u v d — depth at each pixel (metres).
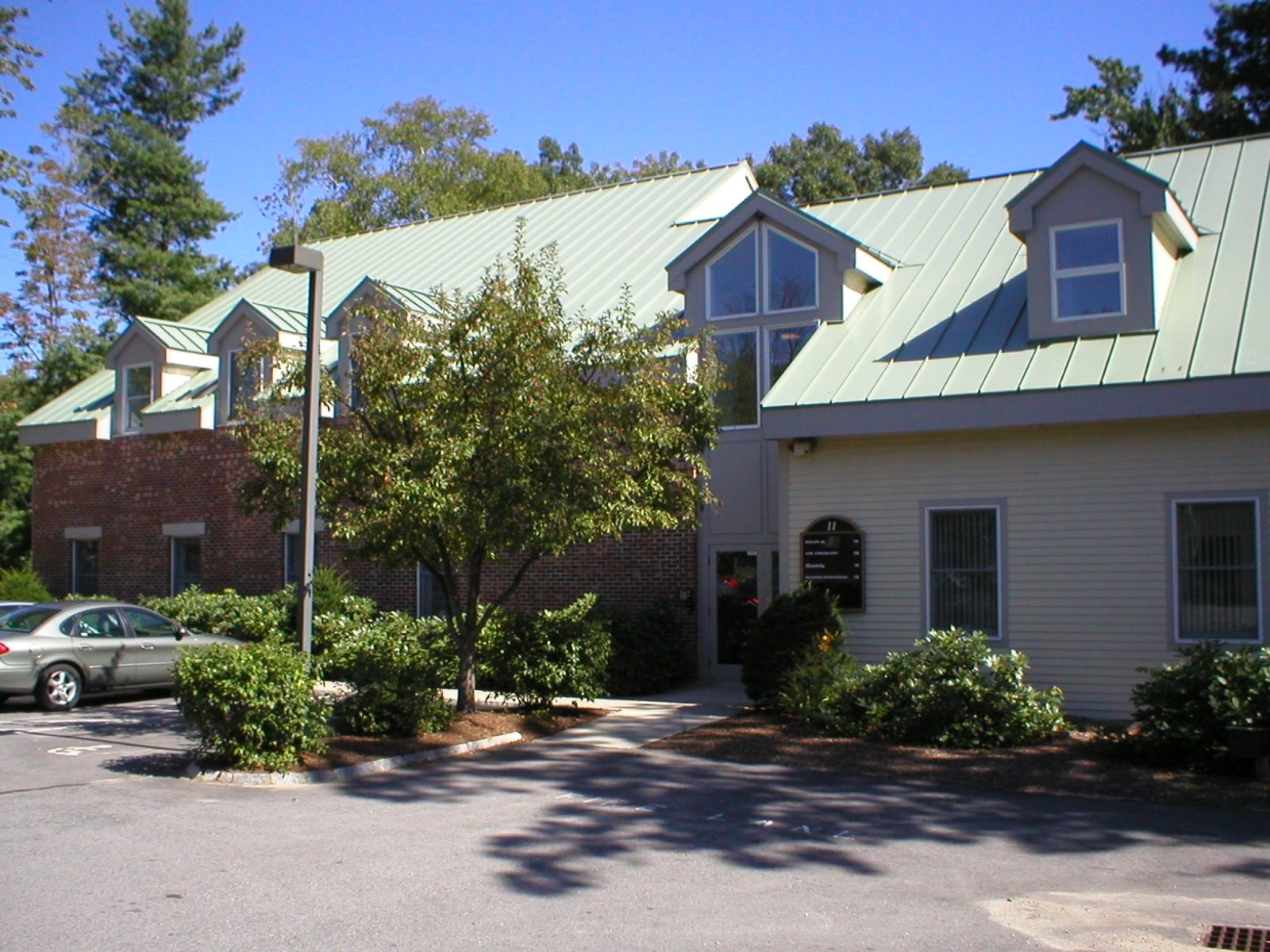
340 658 17.38
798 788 11.02
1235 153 19.19
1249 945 6.67
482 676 15.77
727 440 18.98
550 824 9.52
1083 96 41.41
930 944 6.66
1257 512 13.65
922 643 13.77
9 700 18.09
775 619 15.55
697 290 19.20
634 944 6.61
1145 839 9.10
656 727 14.59
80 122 46.19
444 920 7.00
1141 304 14.96
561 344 13.94
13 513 37.19
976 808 10.16
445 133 55.25
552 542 13.13
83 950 6.38
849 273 18.00
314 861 8.30
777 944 6.63
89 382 30.25
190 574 25.94
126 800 10.34
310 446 12.52
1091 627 14.45
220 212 49.25
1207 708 11.45
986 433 15.16
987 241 18.92
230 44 52.16
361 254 30.64
